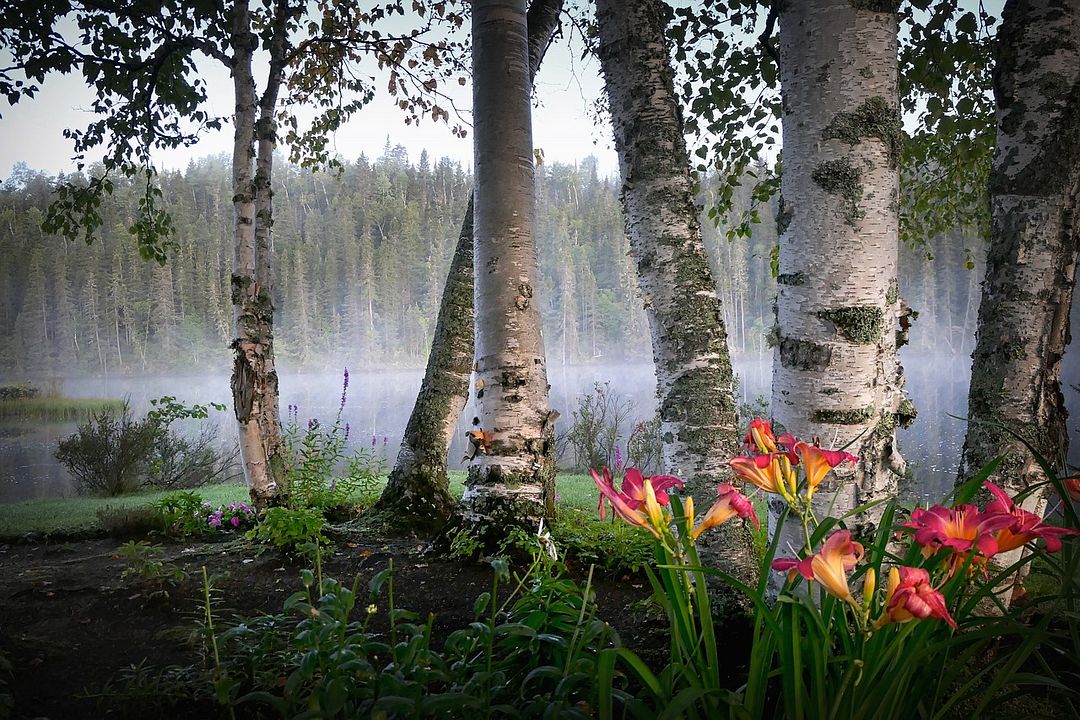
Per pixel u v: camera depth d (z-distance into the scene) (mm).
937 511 1407
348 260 82812
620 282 78438
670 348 3330
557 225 89375
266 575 4145
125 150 7691
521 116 4531
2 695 2160
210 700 2332
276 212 103125
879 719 1438
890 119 2451
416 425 5938
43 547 5422
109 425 9773
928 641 1535
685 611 1608
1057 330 2676
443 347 6000
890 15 2461
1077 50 2676
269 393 6434
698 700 1719
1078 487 1569
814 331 2455
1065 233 2664
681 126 3479
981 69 5598
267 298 6488
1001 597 2502
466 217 6238
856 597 1551
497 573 2143
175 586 3771
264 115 6652
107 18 6832
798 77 2520
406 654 1980
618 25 3455
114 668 2688
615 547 4168
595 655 2039
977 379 2791
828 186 2447
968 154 6312
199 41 6754
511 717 1946
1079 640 1525
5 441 17891
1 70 6547
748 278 64000
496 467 4402
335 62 8242
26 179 80188
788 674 1456
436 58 8609
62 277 76625
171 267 78125
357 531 5387
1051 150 2656
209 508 5992
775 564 1384
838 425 2408
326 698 1701
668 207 3354
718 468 3215
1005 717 1918
